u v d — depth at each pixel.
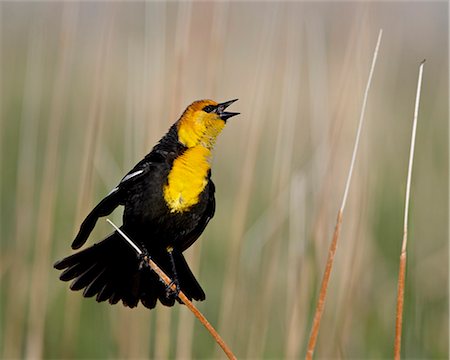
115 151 13.35
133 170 7.80
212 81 10.36
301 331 10.02
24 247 10.85
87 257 7.55
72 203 12.14
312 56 10.66
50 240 10.61
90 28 14.37
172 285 7.78
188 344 10.16
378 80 12.53
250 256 10.58
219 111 8.25
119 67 13.84
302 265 10.12
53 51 14.39
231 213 12.36
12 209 11.98
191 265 10.39
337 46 12.56
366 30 10.49
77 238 7.31
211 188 8.02
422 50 16.89
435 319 10.59
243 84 13.36
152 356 11.14
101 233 11.20
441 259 11.14
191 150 8.00
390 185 12.26
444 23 17.08
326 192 10.16
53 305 11.22
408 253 10.14
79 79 13.90
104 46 10.82
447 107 13.77
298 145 12.33
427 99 14.86
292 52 10.72
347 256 10.27
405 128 13.22
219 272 11.80
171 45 12.41
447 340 10.38
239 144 12.59
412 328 9.98
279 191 10.72
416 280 10.27
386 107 12.76
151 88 10.40
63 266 7.43
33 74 11.20
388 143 12.50
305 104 12.51
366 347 10.62
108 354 10.60
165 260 8.07
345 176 10.50
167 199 7.76
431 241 11.55
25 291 10.83
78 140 12.70
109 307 10.86
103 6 11.70
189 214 7.85
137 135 10.40
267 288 10.39
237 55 13.57
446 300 10.82
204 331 10.93
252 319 10.47
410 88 15.61
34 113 11.07
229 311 10.34
